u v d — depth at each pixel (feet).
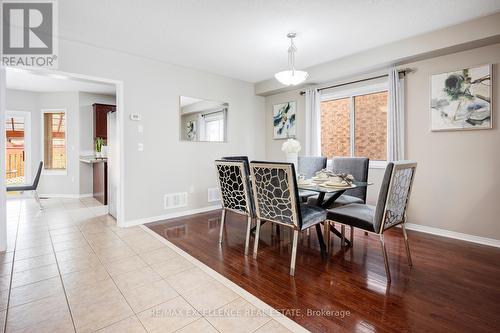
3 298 5.93
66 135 19.29
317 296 6.02
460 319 5.17
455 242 9.49
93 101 19.75
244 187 8.38
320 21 8.72
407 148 11.10
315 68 13.35
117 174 11.79
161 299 5.91
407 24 8.96
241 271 7.29
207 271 7.28
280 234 10.61
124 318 5.24
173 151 13.17
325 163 11.61
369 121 12.84
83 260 7.98
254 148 17.06
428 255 8.31
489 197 9.23
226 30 9.36
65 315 5.32
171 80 13.00
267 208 7.73
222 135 15.30
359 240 9.79
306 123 14.60
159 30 9.32
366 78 12.46
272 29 9.30
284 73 9.59
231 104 15.69
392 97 11.12
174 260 8.00
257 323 5.09
